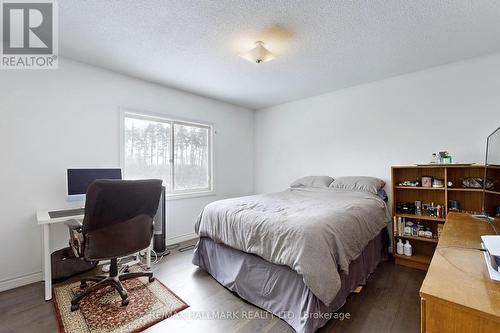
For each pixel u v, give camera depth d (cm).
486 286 80
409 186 261
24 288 211
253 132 472
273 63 262
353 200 246
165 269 249
